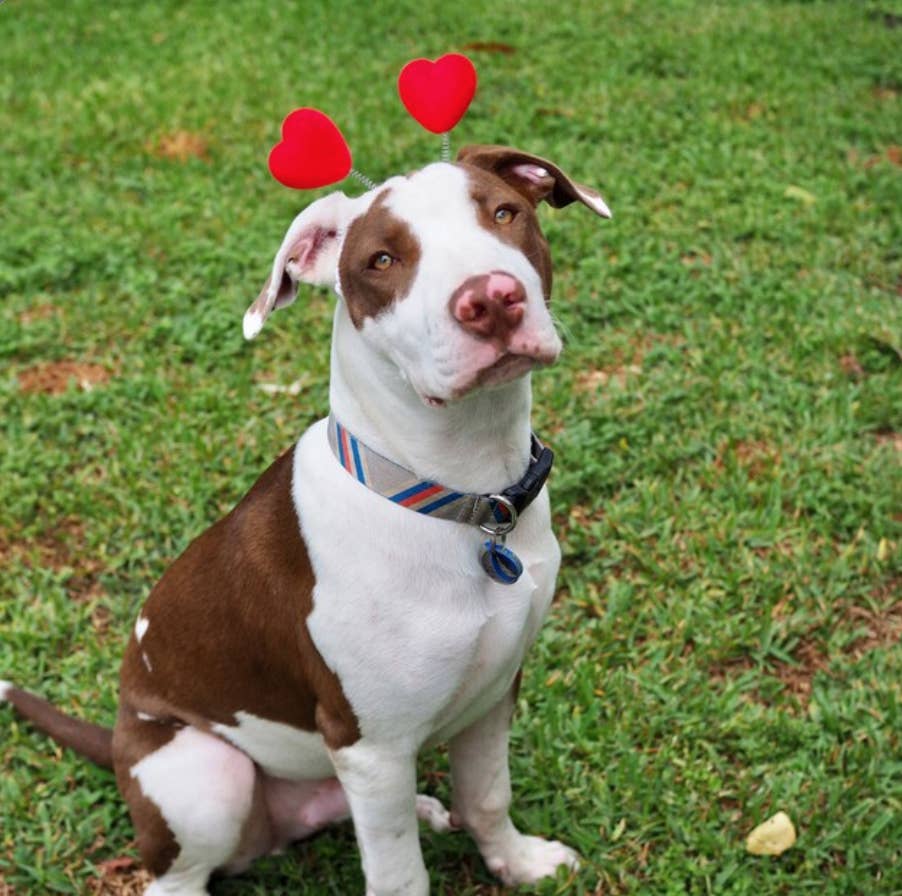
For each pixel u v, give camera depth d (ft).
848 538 6.29
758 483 6.56
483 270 3.95
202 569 4.79
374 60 11.72
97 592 6.29
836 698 5.60
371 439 4.36
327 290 8.11
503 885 5.17
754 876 5.06
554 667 5.80
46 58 12.17
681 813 5.23
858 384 7.13
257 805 4.99
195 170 9.80
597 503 6.51
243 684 4.75
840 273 8.07
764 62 11.23
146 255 8.59
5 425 7.16
